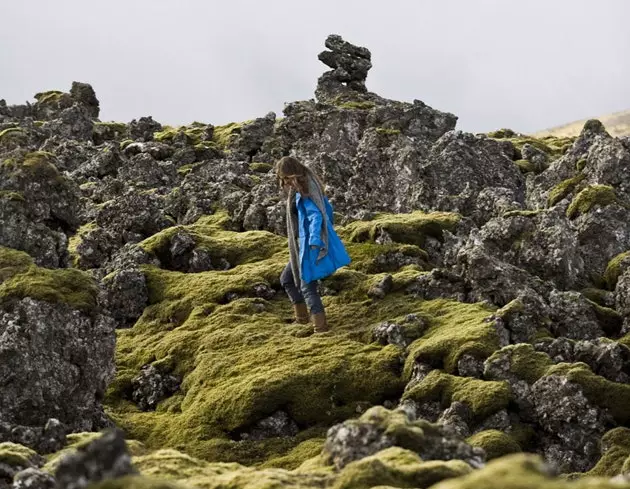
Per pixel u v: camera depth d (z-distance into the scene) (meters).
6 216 13.70
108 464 5.38
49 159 14.59
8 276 12.70
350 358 13.80
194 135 32.50
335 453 7.66
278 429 12.84
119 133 34.22
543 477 5.03
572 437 11.85
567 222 17.28
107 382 12.81
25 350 11.86
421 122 31.14
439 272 16.08
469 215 21.34
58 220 14.34
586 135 23.34
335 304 16.03
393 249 17.94
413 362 13.40
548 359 12.75
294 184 14.66
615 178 20.27
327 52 37.47
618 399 11.97
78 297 12.68
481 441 11.42
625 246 18.06
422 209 21.78
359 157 23.39
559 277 16.56
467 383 12.61
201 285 17.19
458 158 23.62
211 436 12.77
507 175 24.31
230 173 25.06
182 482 7.56
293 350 14.31
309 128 29.06
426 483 6.77
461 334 13.64
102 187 25.11
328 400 13.16
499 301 15.38
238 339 14.99
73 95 38.09
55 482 7.09
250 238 19.39
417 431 7.52
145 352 15.47
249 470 7.86
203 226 20.89
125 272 17.30
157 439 12.94
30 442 9.87
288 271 15.55
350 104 33.97
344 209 22.78
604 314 14.86
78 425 12.24
